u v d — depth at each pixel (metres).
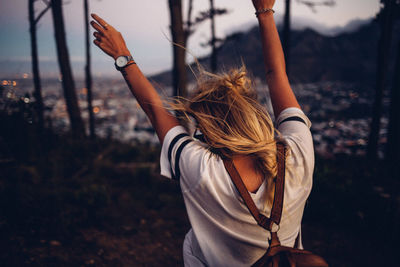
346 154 9.03
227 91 0.78
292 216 0.76
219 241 0.76
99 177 6.22
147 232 3.89
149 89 0.81
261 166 0.74
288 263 0.71
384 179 6.15
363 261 3.44
